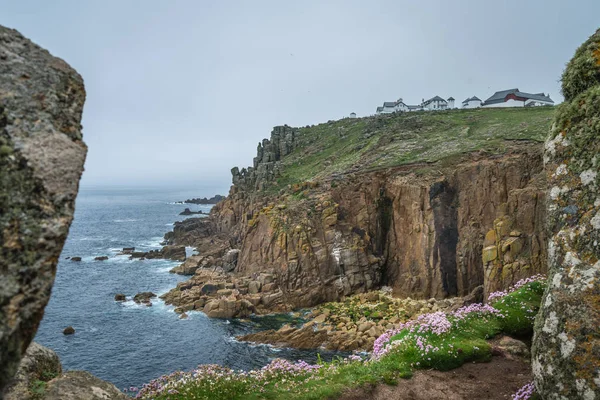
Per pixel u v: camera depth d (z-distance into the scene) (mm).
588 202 8703
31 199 4457
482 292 40062
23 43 4914
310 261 48094
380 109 142250
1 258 4172
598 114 8836
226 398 9844
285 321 41625
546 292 9266
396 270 48469
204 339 36906
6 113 4457
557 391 8266
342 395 10422
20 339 4332
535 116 64875
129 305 46875
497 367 11797
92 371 30953
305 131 120000
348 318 39750
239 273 53750
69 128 5035
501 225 37844
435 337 13008
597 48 9336
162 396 9680
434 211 45156
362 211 50969
